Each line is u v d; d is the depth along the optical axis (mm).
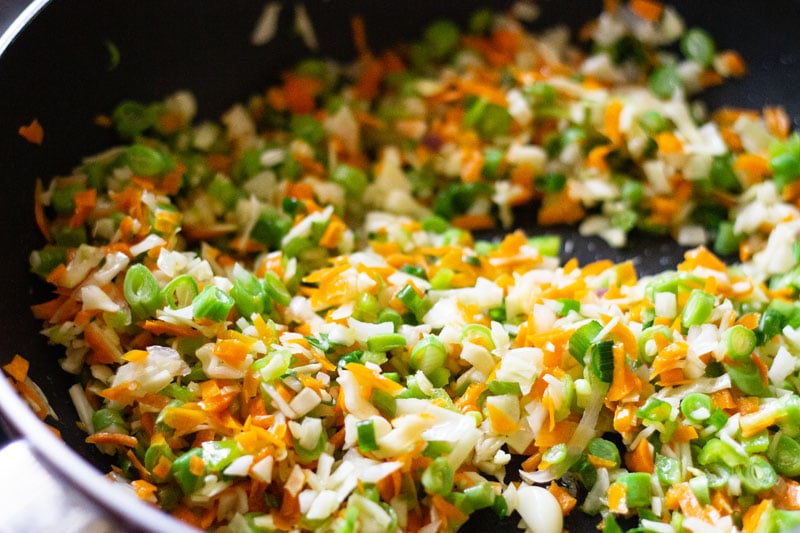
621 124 375
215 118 383
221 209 365
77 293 324
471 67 401
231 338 316
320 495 296
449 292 340
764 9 374
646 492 307
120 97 357
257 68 386
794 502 307
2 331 312
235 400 312
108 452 311
